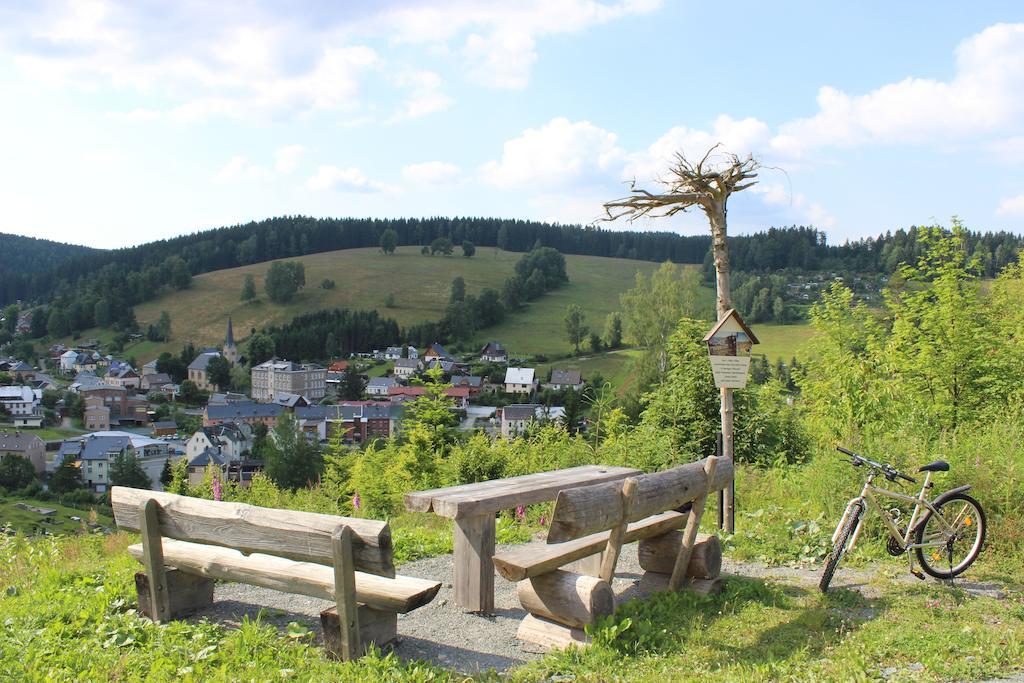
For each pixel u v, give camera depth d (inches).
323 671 172.9
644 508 205.2
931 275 524.4
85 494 2760.8
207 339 6097.4
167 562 211.5
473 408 3875.5
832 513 317.1
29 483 2886.3
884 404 496.7
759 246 5403.5
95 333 6486.2
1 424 4453.7
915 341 532.1
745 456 505.4
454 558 230.2
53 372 5792.3
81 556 318.7
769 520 329.7
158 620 207.8
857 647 188.9
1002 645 187.5
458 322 5634.8
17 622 200.2
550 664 180.9
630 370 1875.0
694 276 1893.5
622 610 213.5
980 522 259.1
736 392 522.6
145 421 4820.4
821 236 5580.7
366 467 565.6
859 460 249.3
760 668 175.0
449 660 187.9
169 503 204.8
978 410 481.1
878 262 5049.2
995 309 519.2
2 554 292.7
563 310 5999.0
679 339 548.7
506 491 229.5
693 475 227.8
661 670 177.3
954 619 211.5
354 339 5890.8
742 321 316.2
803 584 251.4
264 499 580.1
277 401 4872.0
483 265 7598.4
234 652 183.2
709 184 311.1
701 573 240.2
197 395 5364.2
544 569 196.4
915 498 252.5
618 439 526.0
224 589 241.6
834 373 566.6
